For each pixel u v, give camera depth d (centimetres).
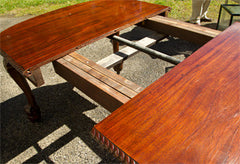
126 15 221
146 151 76
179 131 83
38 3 652
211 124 86
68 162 199
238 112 92
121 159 77
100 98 150
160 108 95
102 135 83
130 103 99
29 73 142
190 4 567
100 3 267
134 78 305
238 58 129
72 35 181
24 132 234
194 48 367
